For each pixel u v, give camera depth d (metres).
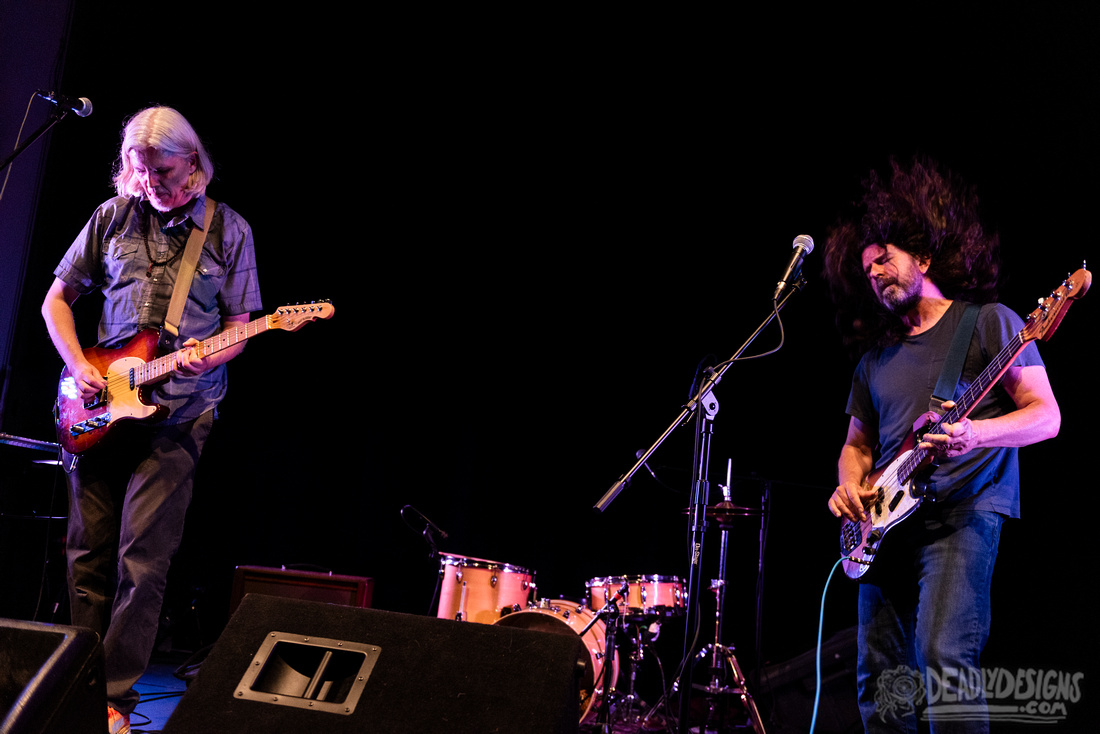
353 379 6.05
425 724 1.52
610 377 5.94
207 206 2.93
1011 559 4.46
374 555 5.87
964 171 4.73
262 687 1.64
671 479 5.74
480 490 5.95
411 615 1.70
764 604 5.40
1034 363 2.28
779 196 5.49
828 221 5.32
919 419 2.37
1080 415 4.42
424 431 6.05
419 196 6.04
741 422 5.62
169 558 2.72
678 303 5.82
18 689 1.45
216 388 2.88
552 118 5.78
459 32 5.61
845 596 5.29
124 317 2.81
